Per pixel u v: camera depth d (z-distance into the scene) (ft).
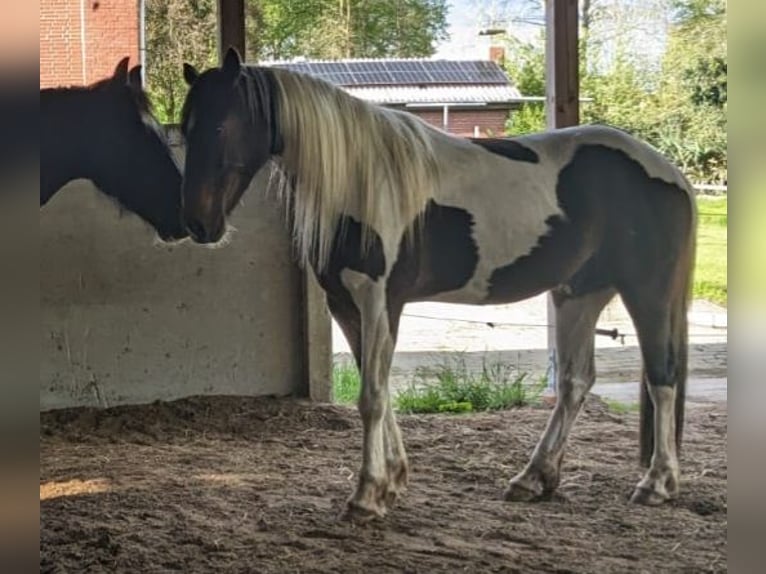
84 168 14.11
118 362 17.80
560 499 12.41
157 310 17.90
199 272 18.01
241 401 18.02
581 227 11.90
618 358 25.53
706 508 12.05
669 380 12.19
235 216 18.02
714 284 37.50
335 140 10.64
